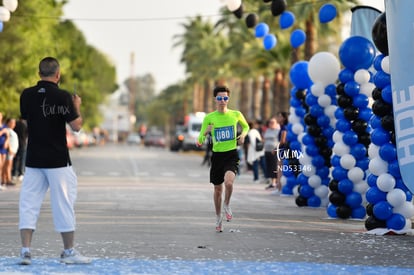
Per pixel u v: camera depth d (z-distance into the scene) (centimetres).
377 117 2642
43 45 8600
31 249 2086
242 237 2441
